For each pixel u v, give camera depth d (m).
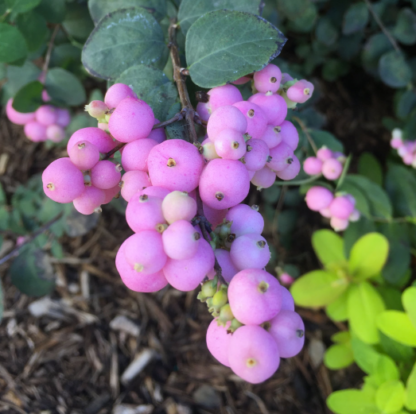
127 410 0.32
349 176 0.27
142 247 0.10
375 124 0.40
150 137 0.14
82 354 0.34
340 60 0.37
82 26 0.25
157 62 0.18
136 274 0.11
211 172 0.11
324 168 0.22
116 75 0.17
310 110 0.29
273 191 0.33
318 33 0.32
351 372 0.33
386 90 0.41
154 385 0.33
